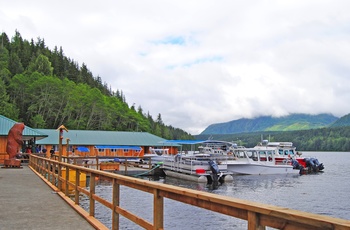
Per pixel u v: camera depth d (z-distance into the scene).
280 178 39.03
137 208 17.59
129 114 102.06
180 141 46.19
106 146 54.34
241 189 29.77
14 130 27.23
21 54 131.00
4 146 32.41
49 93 91.81
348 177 41.72
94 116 96.06
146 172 37.62
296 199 24.56
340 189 29.98
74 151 53.19
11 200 10.77
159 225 4.61
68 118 91.31
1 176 18.83
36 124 82.75
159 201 4.68
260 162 43.41
